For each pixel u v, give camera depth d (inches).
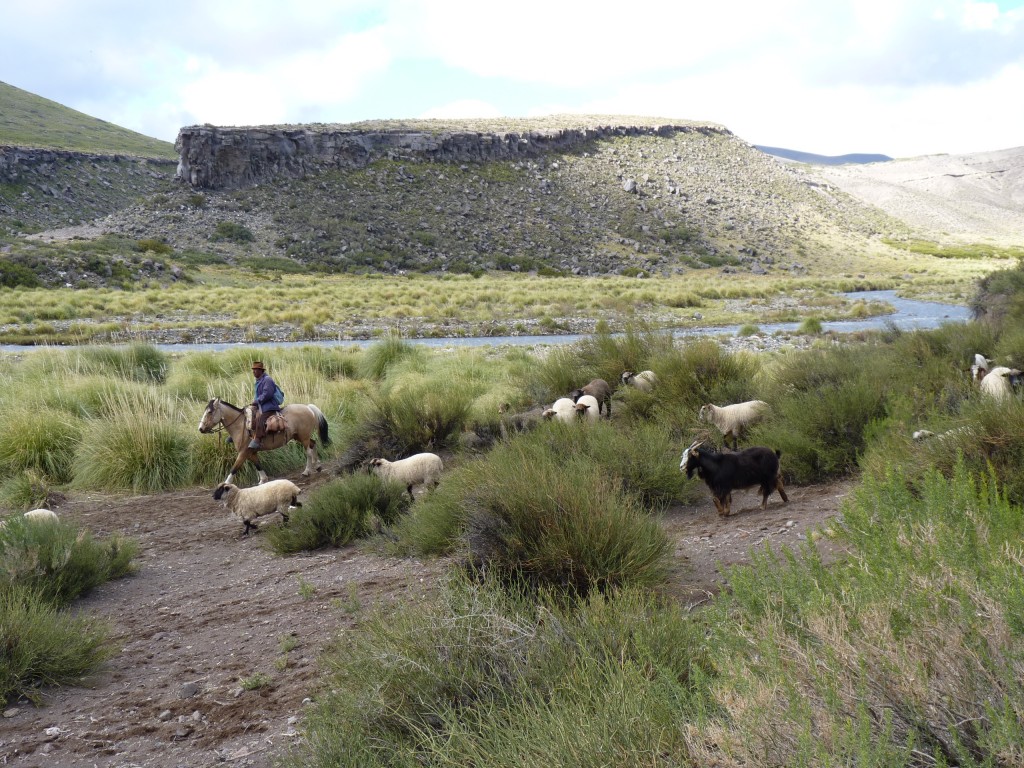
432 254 3850.9
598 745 109.3
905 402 350.0
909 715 92.5
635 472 342.3
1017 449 229.3
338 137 4817.9
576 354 634.2
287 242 3715.6
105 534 402.9
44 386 658.2
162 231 3636.8
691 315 1921.8
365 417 552.7
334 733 141.9
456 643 157.6
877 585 118.1
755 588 141.9
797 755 87.7
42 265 2400.3
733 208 5546.3
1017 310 690.8
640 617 160.7
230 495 382.9
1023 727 83.7
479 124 6240.2
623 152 6215.6
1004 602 99.4
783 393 440.5
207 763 165.8
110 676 223.9
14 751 180.4
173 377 798.5
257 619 258.1
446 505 293.7
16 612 227.8
